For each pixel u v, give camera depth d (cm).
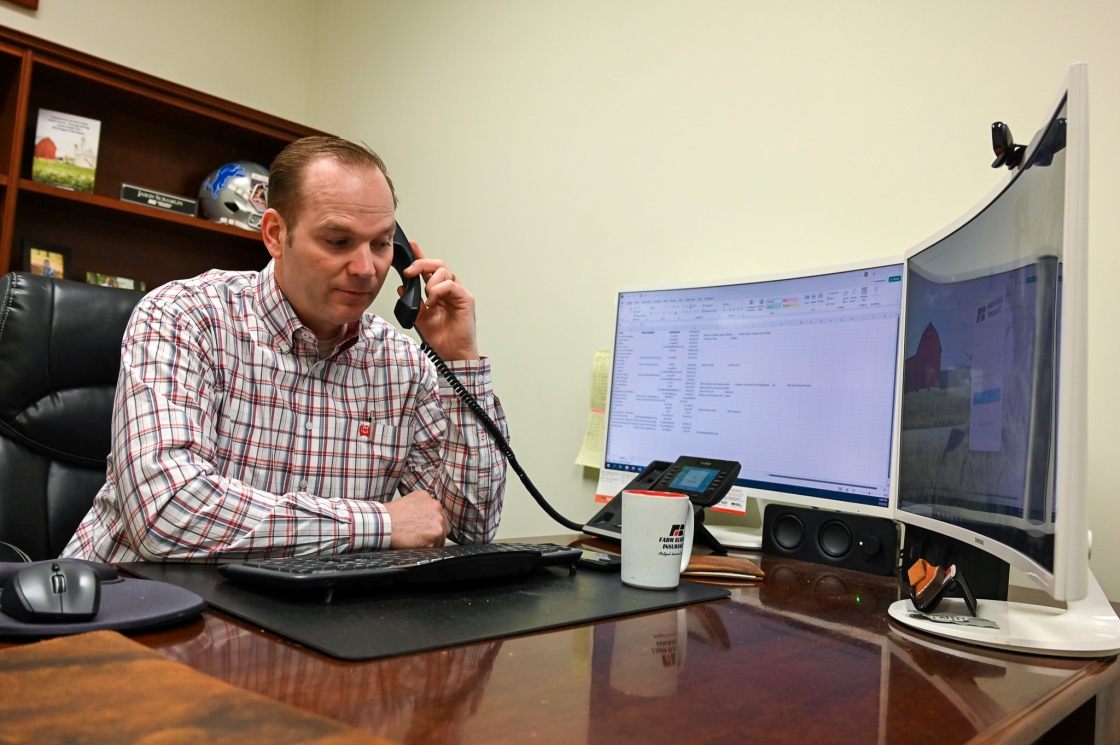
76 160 221
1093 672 70
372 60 270
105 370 147
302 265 120
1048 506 68
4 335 138
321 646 60
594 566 107
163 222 239
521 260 212
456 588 88
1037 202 78
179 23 263
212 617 68
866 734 51
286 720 41
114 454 115
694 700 55
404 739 44
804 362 141
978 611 88
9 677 45
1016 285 83
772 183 163
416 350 149
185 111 241
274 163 126
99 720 40
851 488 132
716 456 152
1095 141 124
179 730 39
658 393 163
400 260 137
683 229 177
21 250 227
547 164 209
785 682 62
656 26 188
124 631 60
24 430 138
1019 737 54
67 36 239
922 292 118
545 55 213
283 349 132
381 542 109
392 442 144
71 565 63
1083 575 63
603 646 69
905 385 121
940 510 103
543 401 200
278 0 289
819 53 158
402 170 253
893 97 147
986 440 89
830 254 153
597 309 192
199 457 111
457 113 237
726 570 112
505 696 53
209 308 126
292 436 133
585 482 188
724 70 174
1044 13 130
